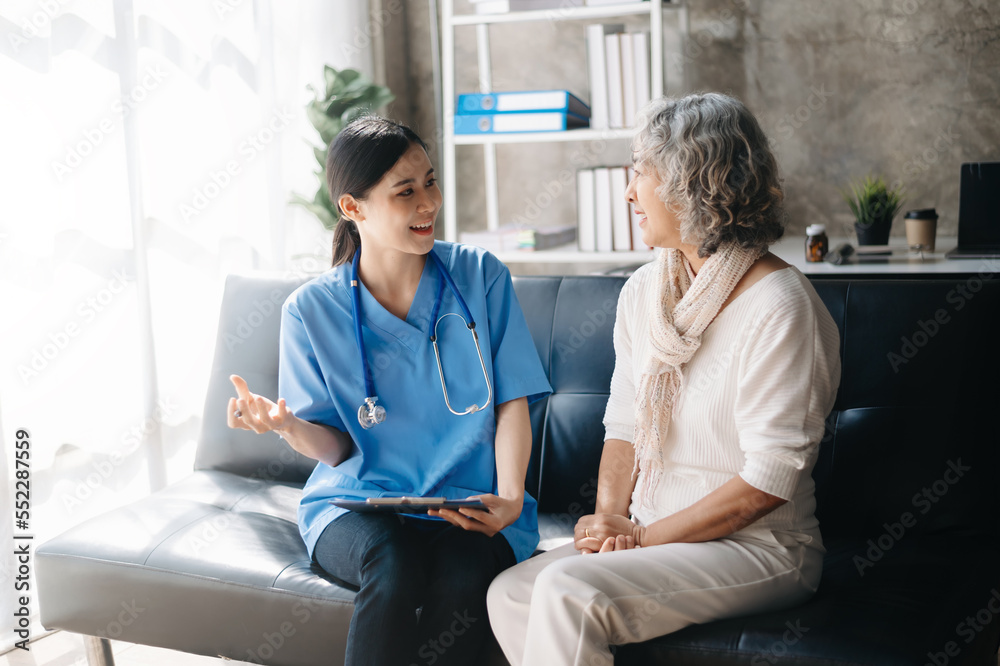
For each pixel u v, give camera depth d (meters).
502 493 1.49
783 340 1.27
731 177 1.29
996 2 2.67
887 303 1.59
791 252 2.54
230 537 1.61
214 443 2.01
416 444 1.57
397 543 1.39
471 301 1.60
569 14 2.68
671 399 1.39
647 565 1.25
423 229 1.52
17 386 2.04
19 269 2.04
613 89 2.73
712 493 1.31
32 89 2.04
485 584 1.39
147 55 2.34
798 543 1.32
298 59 2.85
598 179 2.75
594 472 1.76
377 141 1.48
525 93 2.75
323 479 1.63
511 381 1.58
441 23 3.38
